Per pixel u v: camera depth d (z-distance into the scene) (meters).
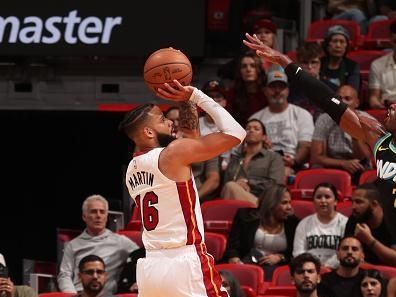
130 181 11.88
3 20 24.91
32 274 20.19
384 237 18.38
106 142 27.25
